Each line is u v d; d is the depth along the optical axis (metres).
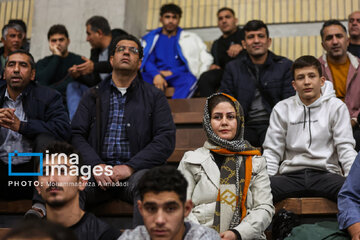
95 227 2.03
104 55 4.21
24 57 2.85
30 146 2.78
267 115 3.53
